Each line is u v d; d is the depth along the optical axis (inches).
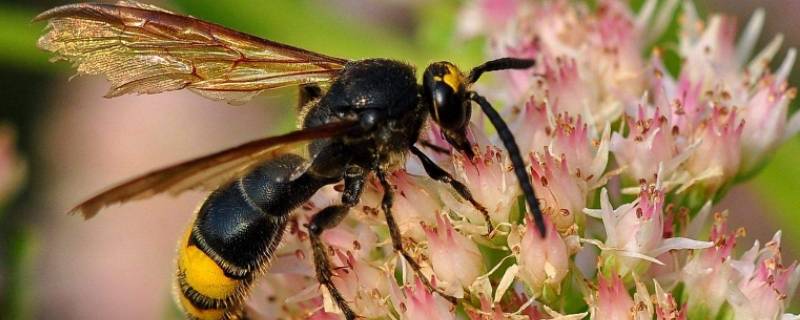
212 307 7.6
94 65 7.7
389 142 7.6
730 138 8.0
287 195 7.6
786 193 9.3
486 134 7.8
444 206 7.7
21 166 9.5
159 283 10.7
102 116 11.5
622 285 7.4
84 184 11.1
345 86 7.6
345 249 7.7
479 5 9.8
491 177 7.6
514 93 8.3
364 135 7.5
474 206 7.5
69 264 10.8
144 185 7.0
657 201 7.6
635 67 8.4
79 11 7.7
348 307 7.5
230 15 9.8
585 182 7.6
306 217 7.8
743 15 10.4
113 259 10.8
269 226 7.6
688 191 8.1
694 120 8.0
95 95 11.7
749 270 7.6
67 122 11.6
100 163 11.2
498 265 7.5
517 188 7.6
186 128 11.1
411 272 7.6
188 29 7.7
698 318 7.6
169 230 10.9
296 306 7.8
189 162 7.0
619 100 8.2
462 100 7.5
